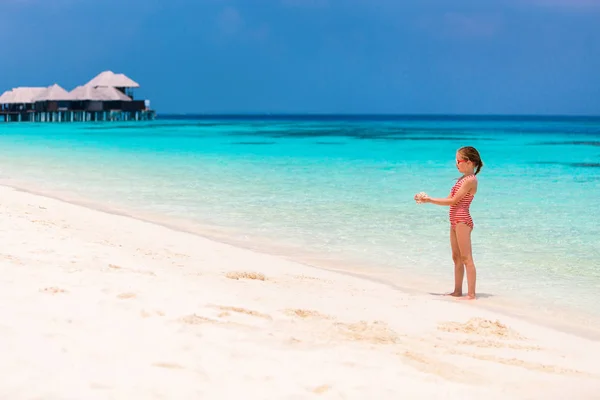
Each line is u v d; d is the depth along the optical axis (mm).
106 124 91062
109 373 3418
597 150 36312
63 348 3752
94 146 38000
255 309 5473
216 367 3695
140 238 9844
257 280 7188
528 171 23562
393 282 7750
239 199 15125
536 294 7320
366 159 28250
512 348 5047
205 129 71938
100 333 4145
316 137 51938
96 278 5980
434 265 8734
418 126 93250
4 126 80188
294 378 3609
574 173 22734
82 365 3504
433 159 28406
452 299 6930
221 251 9141
